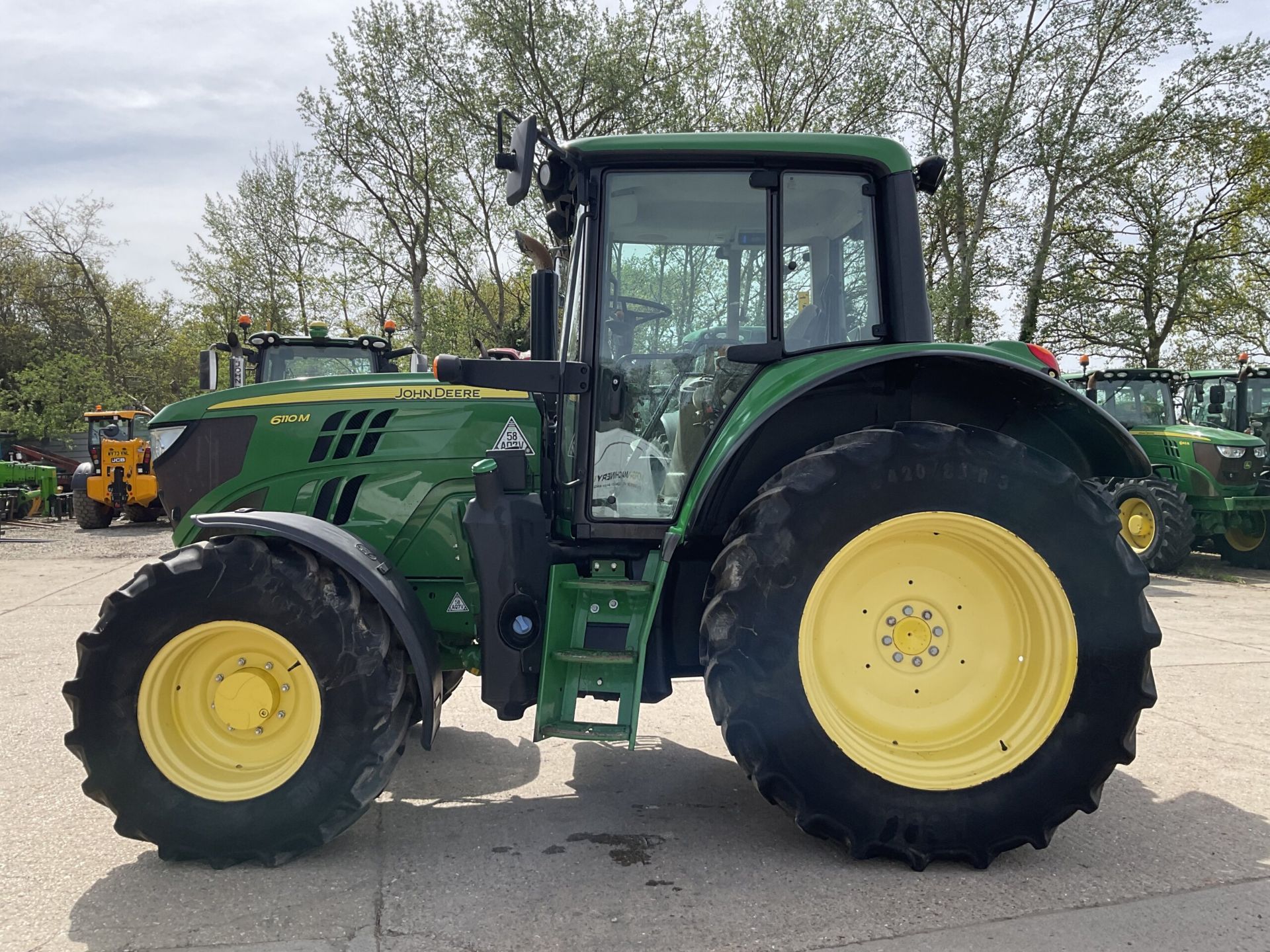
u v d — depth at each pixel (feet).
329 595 8.50
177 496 11.21
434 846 8.92
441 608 10.81
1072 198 68.03
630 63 68.13
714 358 9.93
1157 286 69.31
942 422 9.82
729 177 9.80
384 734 8.44
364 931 7.13
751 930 7.09
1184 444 32.53
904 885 7.92
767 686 8.17
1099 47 64.95
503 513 9.35
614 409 9.82
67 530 50.19
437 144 71.46
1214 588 27.84
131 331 119.65
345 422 10.94
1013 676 8.72
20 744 12.37
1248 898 7.62
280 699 8.68
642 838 9.09
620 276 9.85
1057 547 8.39
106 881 8.13
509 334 17.78
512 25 66.85
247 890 7.91
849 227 9.99
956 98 66.69
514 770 11.46
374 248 75.05
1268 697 14.47
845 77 69.62
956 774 8.32
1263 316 73.51
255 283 83.87
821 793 8.16
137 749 8.35
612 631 9.09
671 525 9.58
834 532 8.34
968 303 65.92
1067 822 9.41
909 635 8.82
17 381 90.17
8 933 7.15
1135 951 6.75
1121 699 8.25
